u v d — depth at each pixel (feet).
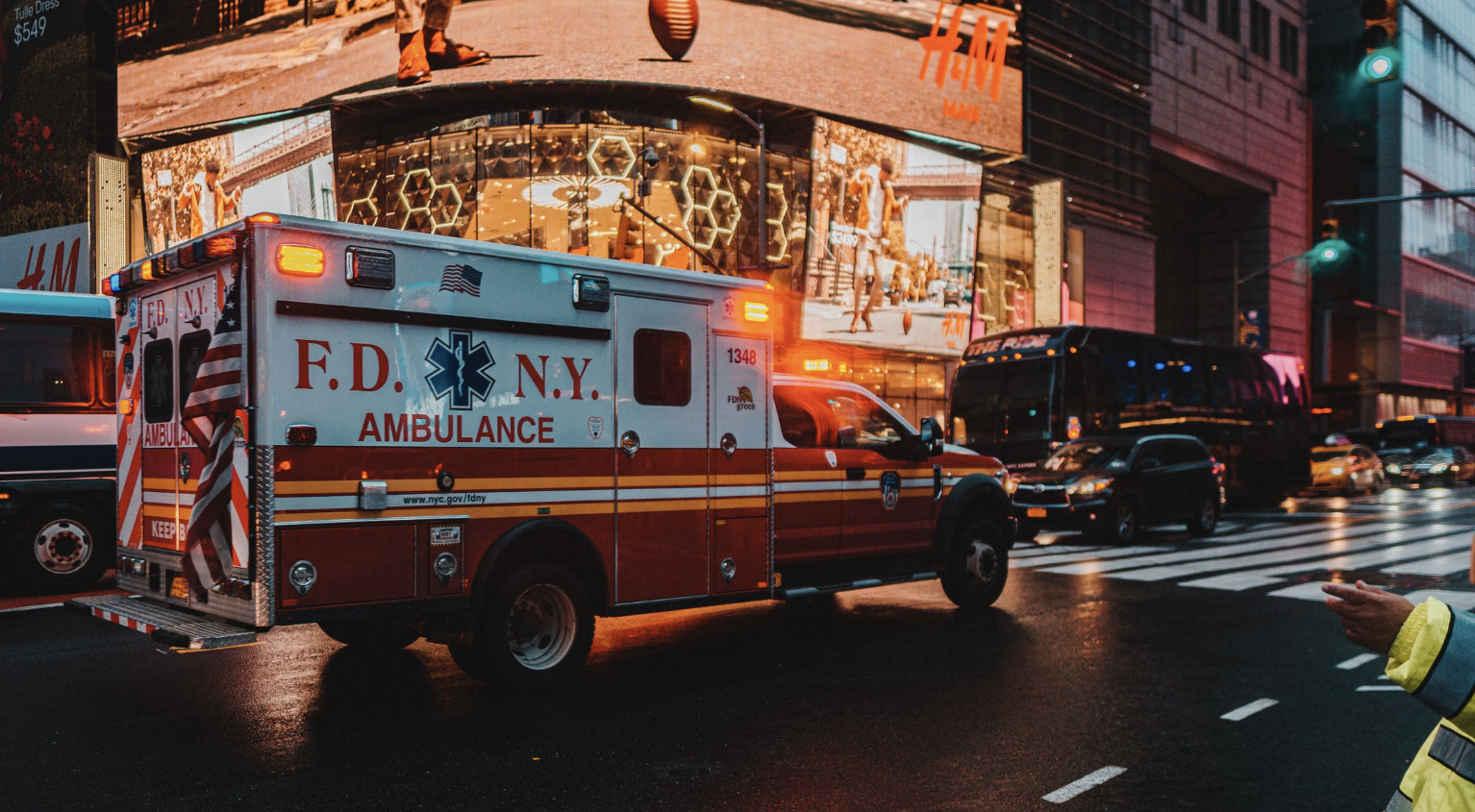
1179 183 187.52
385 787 15.64
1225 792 15.69
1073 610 31.89
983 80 120.98
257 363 18.19
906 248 118.73
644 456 23.31
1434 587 37.17
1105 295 149.28
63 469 34.65
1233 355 82.33
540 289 21.71
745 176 109.09
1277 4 198.80
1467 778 5.87
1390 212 232.94
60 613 30.37
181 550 20.59
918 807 14.94
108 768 16.46
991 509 32.73
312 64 107.76
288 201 113.09
